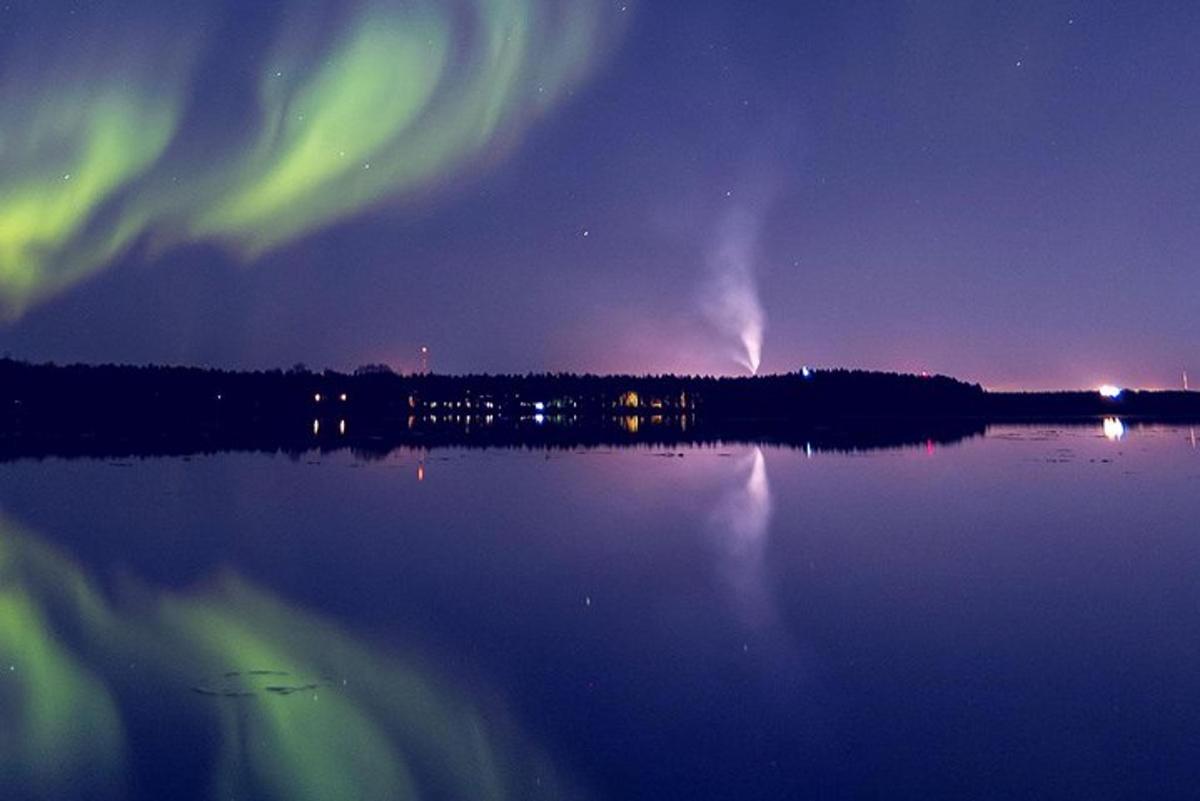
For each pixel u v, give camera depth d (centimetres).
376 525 1841
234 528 1806
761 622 1108
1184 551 1518
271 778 702
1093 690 860
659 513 1984
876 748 738
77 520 1908
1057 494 2248
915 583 1306
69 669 946
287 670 941
